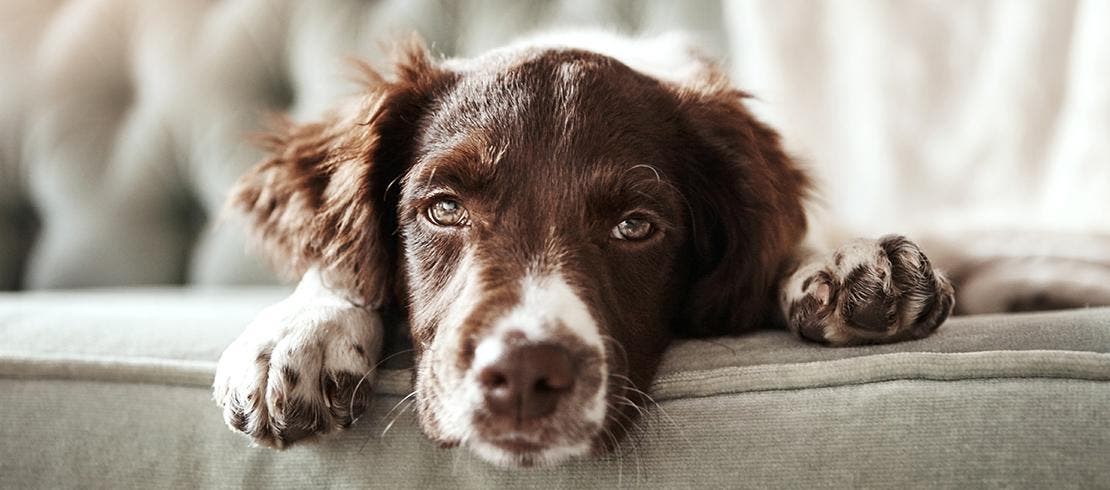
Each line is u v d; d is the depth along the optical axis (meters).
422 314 0.44
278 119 0.58
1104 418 0.34
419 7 0.84
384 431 0.40
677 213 0.48
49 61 0.91
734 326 0.49
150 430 0.40
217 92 0.86
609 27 0.75
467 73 0.50
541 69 0.48
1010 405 0.35
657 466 0.37
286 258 0.53
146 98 0.89
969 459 0.34
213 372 0.41
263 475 0.39
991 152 0.68
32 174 0.88
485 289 0.41
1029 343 0.37
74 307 0.51
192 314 0.49
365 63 0.57
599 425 0.39
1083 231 0.60
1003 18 0.68
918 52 0.71
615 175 0.45
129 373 0.41
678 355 0.43
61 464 0.40
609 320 0.43
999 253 0.61
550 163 0.44
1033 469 0.34
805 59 0.74
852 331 0.41
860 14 0.72
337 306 0.44
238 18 0.89
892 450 0.35
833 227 0.60
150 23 0.90
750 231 0.49
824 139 0.73
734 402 0.37
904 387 0.36
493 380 0.37
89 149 0.87
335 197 0.50
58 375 0.42
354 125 0.52
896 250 0.41
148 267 0.85
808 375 0.37
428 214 0.46
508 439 0.38
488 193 0.44
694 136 0.50
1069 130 0.64
